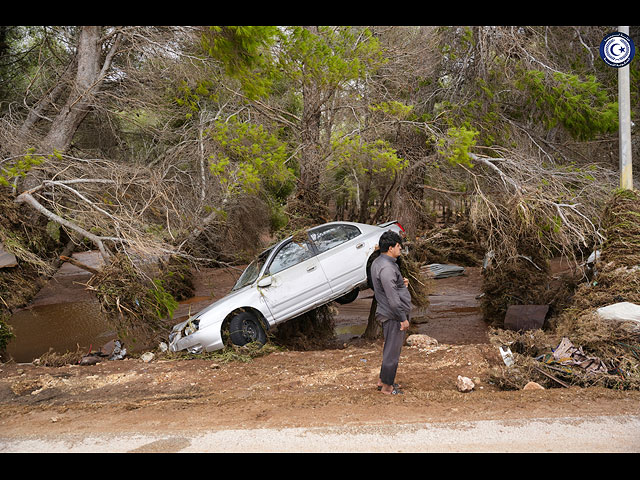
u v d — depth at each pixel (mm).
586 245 8438
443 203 19016
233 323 7539
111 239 8508
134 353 8406
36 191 9367
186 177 11969
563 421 4172
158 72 11516
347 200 29781
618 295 6285
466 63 12656
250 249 15109
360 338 8922
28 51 13914
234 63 9211
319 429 4301
